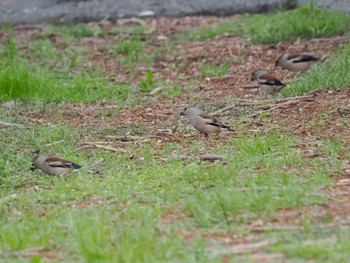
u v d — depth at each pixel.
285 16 22.83
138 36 23.70
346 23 21.75
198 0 26.58
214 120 14.35
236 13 25.92
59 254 9.42
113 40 23.55
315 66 18.05
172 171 12.19
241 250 9.13
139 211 10.45
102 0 27.44
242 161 12.50
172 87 18.48
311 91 16.50
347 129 14.16
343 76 16.94
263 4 25.83
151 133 15.01
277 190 10.83
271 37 21.23
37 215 10.92
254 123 14.99
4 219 10.84
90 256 8.88
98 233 9.42
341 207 10.38
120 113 16.73
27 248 9.66
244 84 18.48
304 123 14.65
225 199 10.43
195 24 25.08
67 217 10.45
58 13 26.95
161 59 21.09
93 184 11.92
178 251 9.09
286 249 8.95
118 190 11.56
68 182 12.23
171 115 16.34
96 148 14.26
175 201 10.97
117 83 19.30
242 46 21.27
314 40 20.84
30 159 13.61
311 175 11.62
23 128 15.66
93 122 16.12
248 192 10.70
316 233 9.49
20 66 18.91
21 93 17.78
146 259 8.77
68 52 22.23
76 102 17.77
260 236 9.60
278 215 10.21
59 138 14.94
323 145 13.22
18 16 26.88
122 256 8.79
